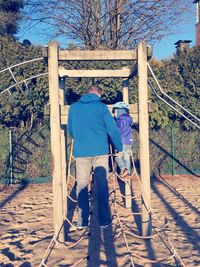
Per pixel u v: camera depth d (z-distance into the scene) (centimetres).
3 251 348
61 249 348
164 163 816
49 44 353
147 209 368
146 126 362
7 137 734
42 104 820
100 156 342
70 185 689
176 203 544
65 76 457
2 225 441
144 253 333
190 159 824
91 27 1166
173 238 377
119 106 478
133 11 1166
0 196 625
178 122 863
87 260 315
